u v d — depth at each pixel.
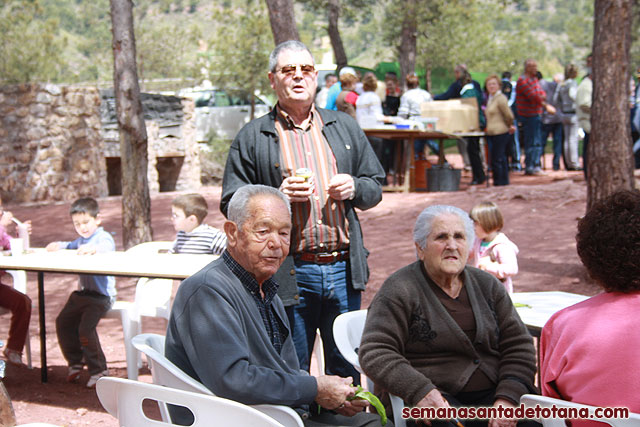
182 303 2.74
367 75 11.84
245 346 2.71
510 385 3.13
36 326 6.59
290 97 3.74
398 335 3.17
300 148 3.79
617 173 6.42
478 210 4.83
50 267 4.49
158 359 2.69
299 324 3.74
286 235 2.90
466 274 3.31
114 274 4.34
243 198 2.86
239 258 2.87
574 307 2.69
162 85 27.02
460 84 13.87
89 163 14.45
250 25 19.95
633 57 18.39
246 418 2.44
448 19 22.30
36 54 19.08
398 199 11.01
